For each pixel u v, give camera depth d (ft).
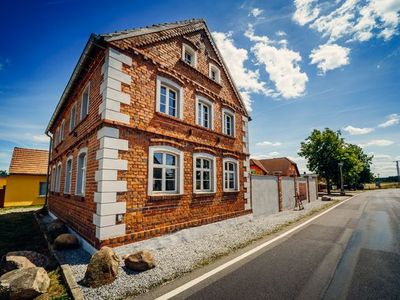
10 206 62.75
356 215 41.04
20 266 14.32
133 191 19.89
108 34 19.94
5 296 11.35
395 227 30.12
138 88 21.80
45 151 74.64
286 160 126.62
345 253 19.21
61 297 12.22
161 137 23.27
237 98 38.96
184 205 24.84
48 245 21.40
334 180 130.31
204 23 33.06
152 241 20.47
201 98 29.91
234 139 35.96
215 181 30.30
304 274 14.94
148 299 11.85
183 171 25.34
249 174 38.42
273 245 21.57
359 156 195.42
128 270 15.43
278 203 47.14
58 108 38.81
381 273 15.14
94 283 13.14
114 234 18.13
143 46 23.11
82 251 19.54
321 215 41.24
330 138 120.78
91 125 22.31
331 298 11.95
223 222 29.96
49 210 44.55
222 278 14.33
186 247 20.99
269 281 13.92
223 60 36.32
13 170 64.49
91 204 19.80
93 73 23.76
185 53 30.35
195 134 27.99
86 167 22.40
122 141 19.75
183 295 12.25
